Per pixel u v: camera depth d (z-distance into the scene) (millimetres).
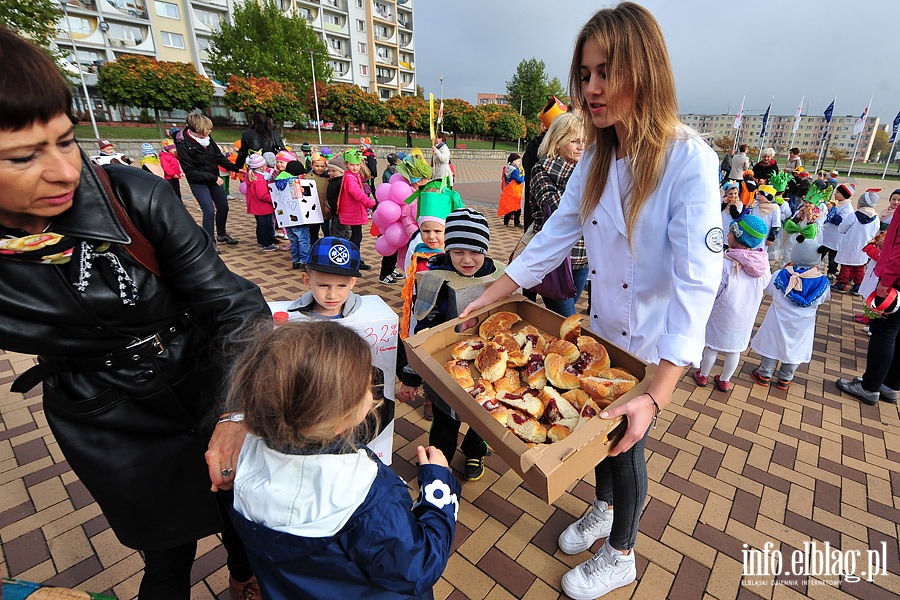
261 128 7277
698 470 2627
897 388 3377
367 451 1111
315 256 2055
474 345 1764
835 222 6703
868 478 2598
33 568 1933
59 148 844
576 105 1496
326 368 894
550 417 1434
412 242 3250
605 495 1957
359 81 55438
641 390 1302
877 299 3102
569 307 3273
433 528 1107
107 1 33188
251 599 1664
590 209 1556
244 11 35844
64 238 954
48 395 1173
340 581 1003
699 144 1291
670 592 1905
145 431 1237
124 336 1126
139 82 21688
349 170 5891
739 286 3203
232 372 1032
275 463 957
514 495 2402
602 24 1233
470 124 40844
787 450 2826
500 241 8445
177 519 1343
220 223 7371
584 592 1812
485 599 1866
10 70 729
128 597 1830
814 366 4008
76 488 2354
